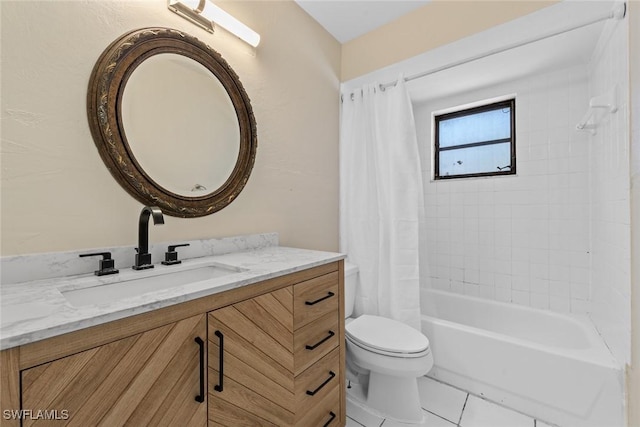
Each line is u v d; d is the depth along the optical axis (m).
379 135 1.93
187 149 1.15
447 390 1.64
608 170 1.48
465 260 2.33
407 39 1.83
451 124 2.49
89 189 0.90
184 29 1.17
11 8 0.76
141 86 1.01
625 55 1.21
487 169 2.31
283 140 1.65
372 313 1.93
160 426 0.63
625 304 1.23
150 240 1.05
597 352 1.36
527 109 2.05
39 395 0.47
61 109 0.84
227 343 0.77
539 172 2.02
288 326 0.97
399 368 1.33
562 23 1.46
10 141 0.76
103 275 0.86
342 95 2.17
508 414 1.44
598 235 1.69
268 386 0.89
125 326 0.58
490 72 1.96
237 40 1.38
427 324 1.77
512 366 1.48
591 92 1.79
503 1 1.48
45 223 0.82
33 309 0.56
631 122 1.11
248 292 0.84
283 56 1.64
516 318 2.01
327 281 1.17
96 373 0.54
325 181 1.99
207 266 1.10
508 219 2.14
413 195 1.79
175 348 0.66
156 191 1.04
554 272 1.97
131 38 0.97
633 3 1.06
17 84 0.77
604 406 1.24
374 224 1.97
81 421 0.52
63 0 0.85
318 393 1.10
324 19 1.89
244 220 1.42
